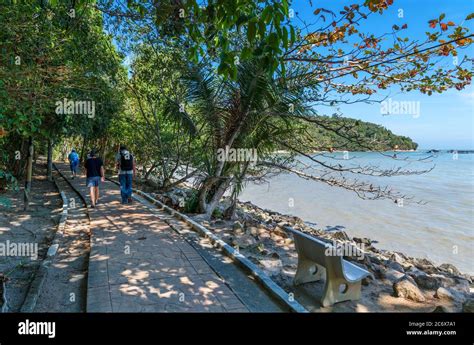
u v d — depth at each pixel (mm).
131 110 17828
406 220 13922
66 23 8492
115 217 8820
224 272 5383
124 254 5891
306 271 5223
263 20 2711
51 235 7332
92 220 8445
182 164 15281
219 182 10258
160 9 3900
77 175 20797
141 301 4219
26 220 8617
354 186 9781
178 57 10344
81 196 12359
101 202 11094
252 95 8234
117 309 4008
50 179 17922
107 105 14867
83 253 6148
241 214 11594
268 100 8297
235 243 6812
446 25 6441
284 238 8000
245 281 5062
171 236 7164
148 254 5934
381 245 10594
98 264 5391
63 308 4094
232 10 2887
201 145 10906
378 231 12219
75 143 39188
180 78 9445
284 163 10234
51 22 7242
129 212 9531
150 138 16422
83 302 4258
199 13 3463
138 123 17047
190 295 4430
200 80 8992
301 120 9461
